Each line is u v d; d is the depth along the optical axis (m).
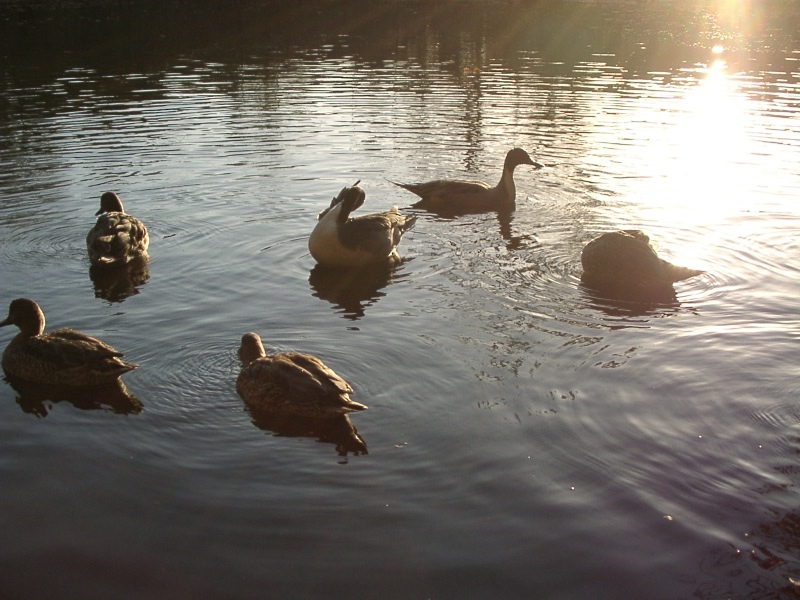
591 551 5.79
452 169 16.11
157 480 6.57
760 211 13.52
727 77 25.88
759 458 6.86
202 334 9.12
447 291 10.51
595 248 10.88
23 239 12.08
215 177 15.21
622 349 8.82
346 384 7.55
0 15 37.97
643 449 6.98
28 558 5.71
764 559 5.71
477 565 5.66
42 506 6.23
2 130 18.30
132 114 19.97
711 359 8.59
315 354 8.63
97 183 14.72
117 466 6.74
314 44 32.78
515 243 12.35
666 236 12.48
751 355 8.67
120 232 11.12
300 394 7.33
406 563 5.68
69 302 9.96
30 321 8.64
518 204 14.22
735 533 5.96
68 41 31.81
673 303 10.09
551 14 43.31
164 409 7.63
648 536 5.93
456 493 6.41
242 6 44.34
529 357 8.62
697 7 48.00
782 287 10.55
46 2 41.72
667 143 17.72
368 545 5.85
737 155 16.77
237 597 5.38
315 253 11.34
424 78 25.41
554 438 7.14
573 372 8.30
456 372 8.29
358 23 39.44
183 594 5.41
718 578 5.54
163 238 12.29
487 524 6.06
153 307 9.86
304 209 13.70
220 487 6.49
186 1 44.72
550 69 27.38
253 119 19.62
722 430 7.27
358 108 20.97
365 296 10.33
